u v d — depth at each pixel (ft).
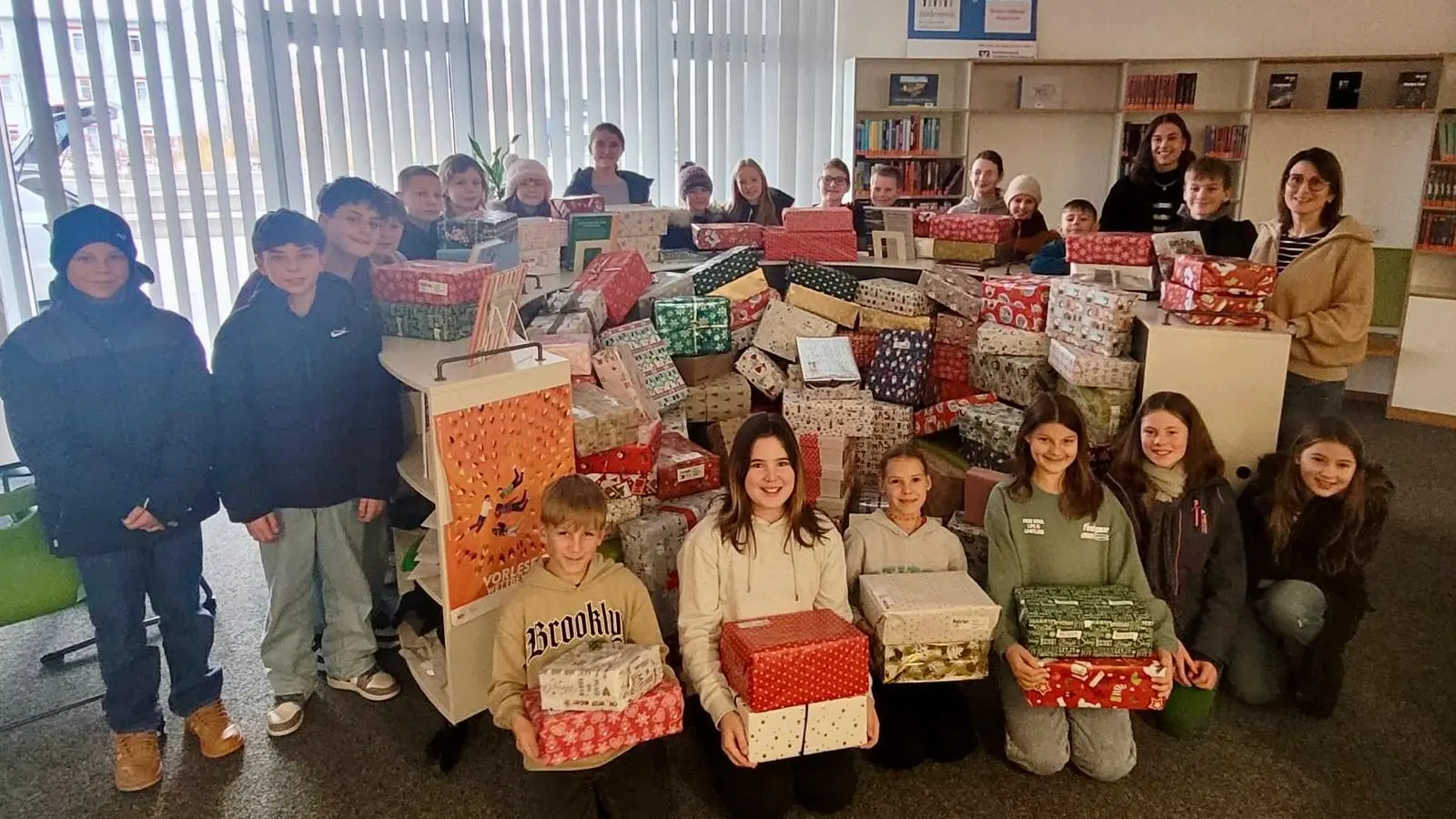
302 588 8.29
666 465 9.01
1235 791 7.47
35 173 13.64
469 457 6.95
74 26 13.58
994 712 8.49
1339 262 9.90
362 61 16.24
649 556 8.22
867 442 10.61
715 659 7.06
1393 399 17.83
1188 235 10.14
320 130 16.02
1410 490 14.06
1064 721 7.56
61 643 9.82
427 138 17.08
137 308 7.24
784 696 6.47
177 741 8.12
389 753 7.95
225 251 15.43
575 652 6.54
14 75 13.29
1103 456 9.32
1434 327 17.20
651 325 10.53
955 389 11.64
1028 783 7.54
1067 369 9.42
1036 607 7.29
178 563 7.66
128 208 14.48
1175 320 9.04
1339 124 18.99
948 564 8.09
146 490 7.29
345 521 8.30
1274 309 10.29
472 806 7.30
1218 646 7.98
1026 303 10.41
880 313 11.87
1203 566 8.28
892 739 7.62
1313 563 8.46
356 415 8.02
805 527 7.34
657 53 19.06
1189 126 20.03
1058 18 19.97
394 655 9.24
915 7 19.84
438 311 8.55
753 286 11.91
